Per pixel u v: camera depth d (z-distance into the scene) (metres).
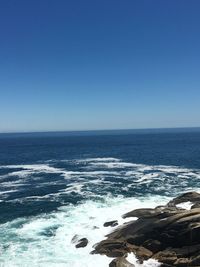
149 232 29.42
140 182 58.69
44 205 45.09
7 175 70.56
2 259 29.23
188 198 39.66
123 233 31.02
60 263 28.50
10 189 56.22
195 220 28.70
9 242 32.53
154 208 37.81
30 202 47.06
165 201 44.69
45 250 30.78
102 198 47.25
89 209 41.91
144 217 31.75
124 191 51.53
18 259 29.27
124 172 70.56
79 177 65.56
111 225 35.16
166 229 28.95
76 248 30.91
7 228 36.38
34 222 38.06
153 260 27.38
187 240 28.23
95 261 28.36
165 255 27.53
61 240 32.75
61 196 49.78
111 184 57.31
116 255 28.53
